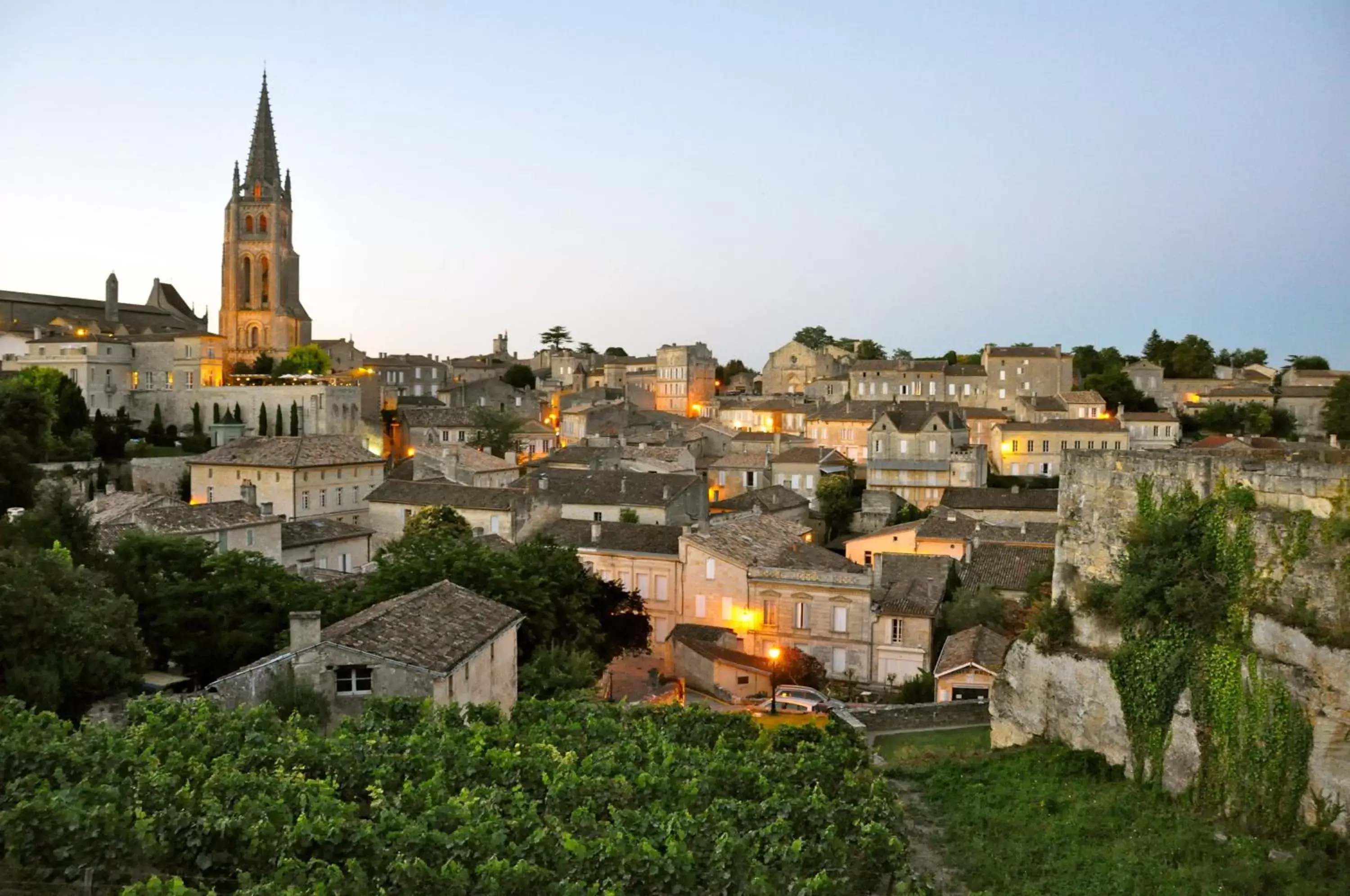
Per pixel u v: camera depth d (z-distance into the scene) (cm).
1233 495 2623
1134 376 14450
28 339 12119
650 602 6056
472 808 2095
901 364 14438
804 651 5591
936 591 5719
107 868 1805
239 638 4003
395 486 8088
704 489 8100
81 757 2153
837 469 10588
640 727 3023
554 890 1783
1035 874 2281
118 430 10619
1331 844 2200
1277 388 13325
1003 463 11325
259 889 1634
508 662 3662
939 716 3838
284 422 11306
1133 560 2817
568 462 10112
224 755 2245
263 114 15450
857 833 2178
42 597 3100
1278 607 2453
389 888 1830
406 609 3325
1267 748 2391
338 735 2494
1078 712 3003
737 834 2070
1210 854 2262
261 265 15275
